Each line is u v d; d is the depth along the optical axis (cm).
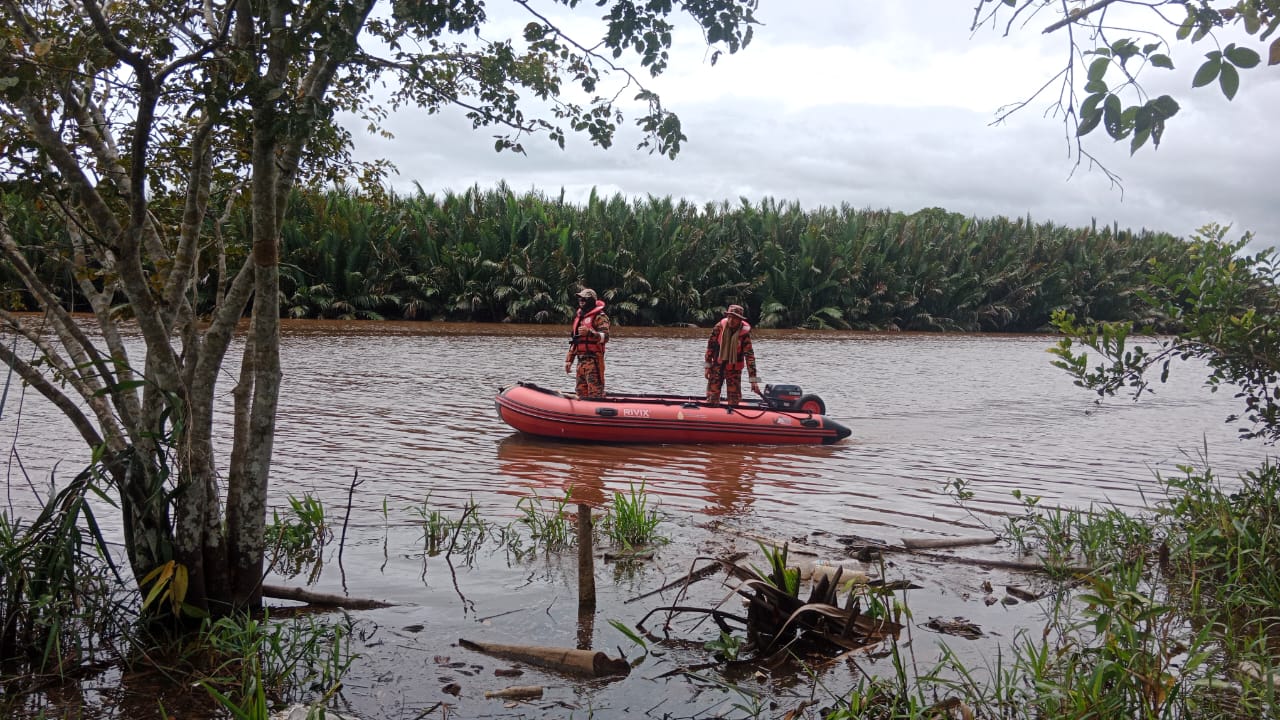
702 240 3453
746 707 347
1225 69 232
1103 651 348
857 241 3712
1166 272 532
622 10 353
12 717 323
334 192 2892
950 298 3850
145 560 399
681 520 632
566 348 2181
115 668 367
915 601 470
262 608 432
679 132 398
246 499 419
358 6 356
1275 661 373
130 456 392
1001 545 581
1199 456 941
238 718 302
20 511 572
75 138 427
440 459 826
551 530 565
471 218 3170
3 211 389
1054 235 4175
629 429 952
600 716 337
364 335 2358
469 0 356
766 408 1009
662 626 431
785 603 415
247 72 335
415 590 470
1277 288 512
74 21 401
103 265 433
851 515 660
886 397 1470
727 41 352
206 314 486
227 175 466
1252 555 466
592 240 3256
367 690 354
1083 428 1163
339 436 923
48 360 398
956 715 342
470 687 359
